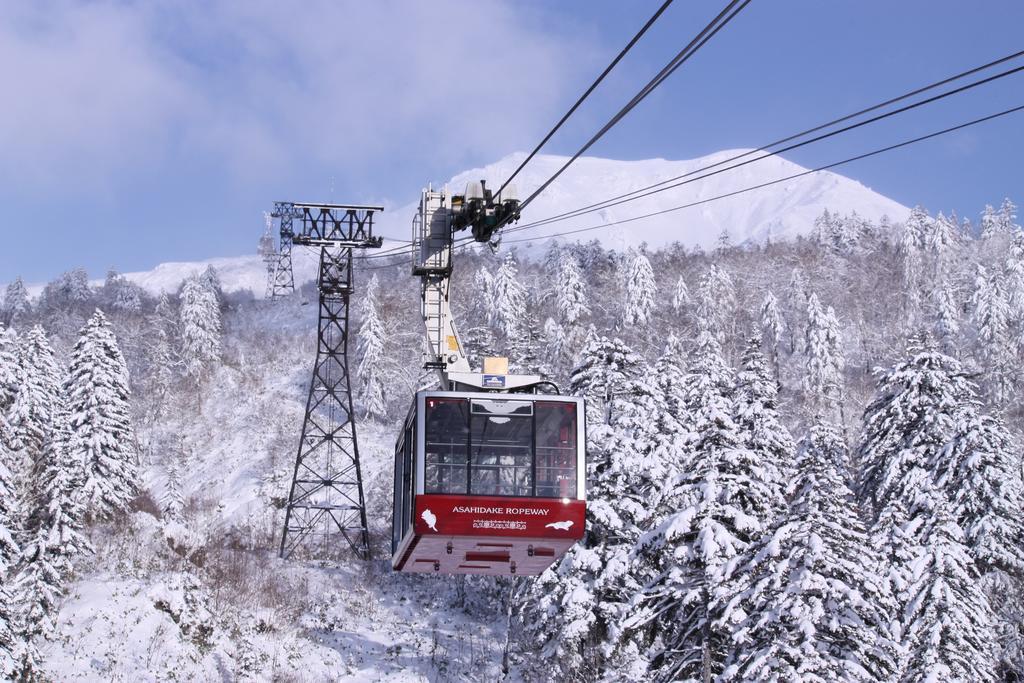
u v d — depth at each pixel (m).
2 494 45.50
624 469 43.62
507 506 20.50
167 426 128.25
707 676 33.41
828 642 30.92
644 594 35.28
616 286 150.25
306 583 74.50
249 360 154.38
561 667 44.09
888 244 193.75
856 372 131.88
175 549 71.31
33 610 50.31
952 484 49.75
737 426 36.81
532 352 71.31
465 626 69.19
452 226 28.39
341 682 56.47
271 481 107.62
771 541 31.48
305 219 73.38
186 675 52.78
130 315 175.25
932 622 40.34
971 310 124.69
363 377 129.00
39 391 69.56
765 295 146.88
